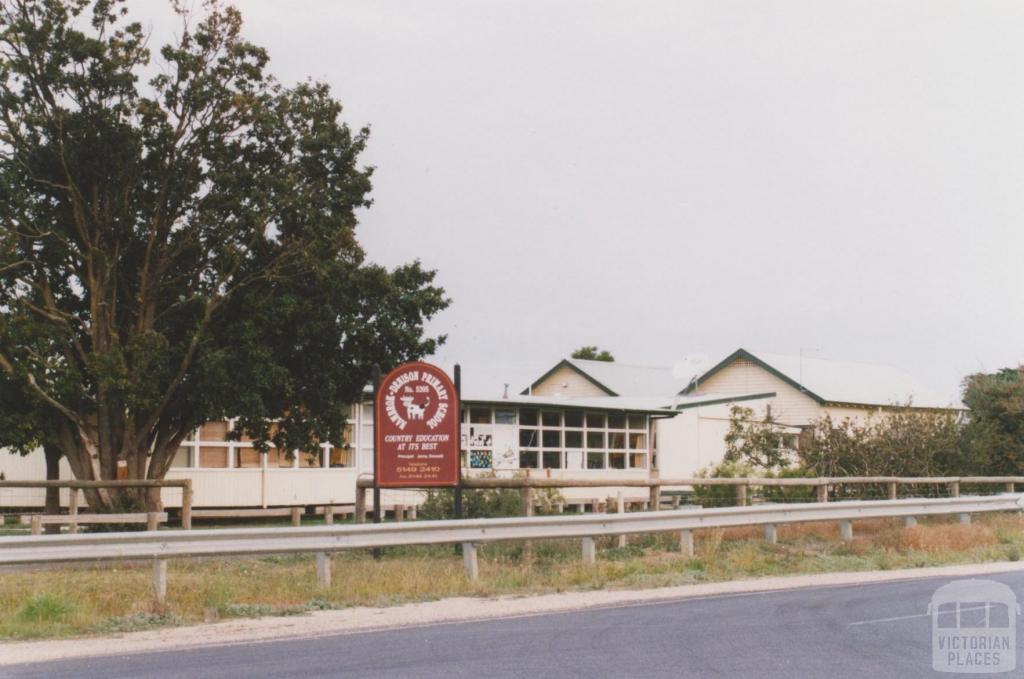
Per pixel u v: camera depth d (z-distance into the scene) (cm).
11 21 2406
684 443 4238
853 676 976
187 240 2575
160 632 1258
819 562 2030
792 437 4222
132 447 2480
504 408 3612
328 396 2683
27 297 2488
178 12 2555
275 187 2619
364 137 2769
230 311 2603
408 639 1192
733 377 5281
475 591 1603
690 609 1435
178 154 2575
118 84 2433
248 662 1056
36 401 2367
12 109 2430
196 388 2491
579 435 3838
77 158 2441
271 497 3291
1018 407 3816
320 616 1382
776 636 1201
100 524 2352
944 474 3284
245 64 2609
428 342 2780
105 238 2533
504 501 2312
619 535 2041
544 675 980
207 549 1462
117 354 2345
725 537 2316
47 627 1258
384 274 2672
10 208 2409
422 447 1998
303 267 2583
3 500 3138
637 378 5594
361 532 1594
